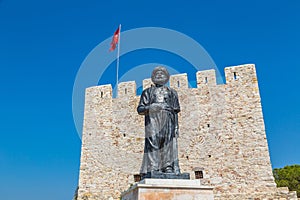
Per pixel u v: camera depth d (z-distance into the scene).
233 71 31.83
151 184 7.36
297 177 40.38
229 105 30.58
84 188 31.14
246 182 27.33
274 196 25.91
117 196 30.03
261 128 29.00
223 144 29.25
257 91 30.53
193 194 7.46
